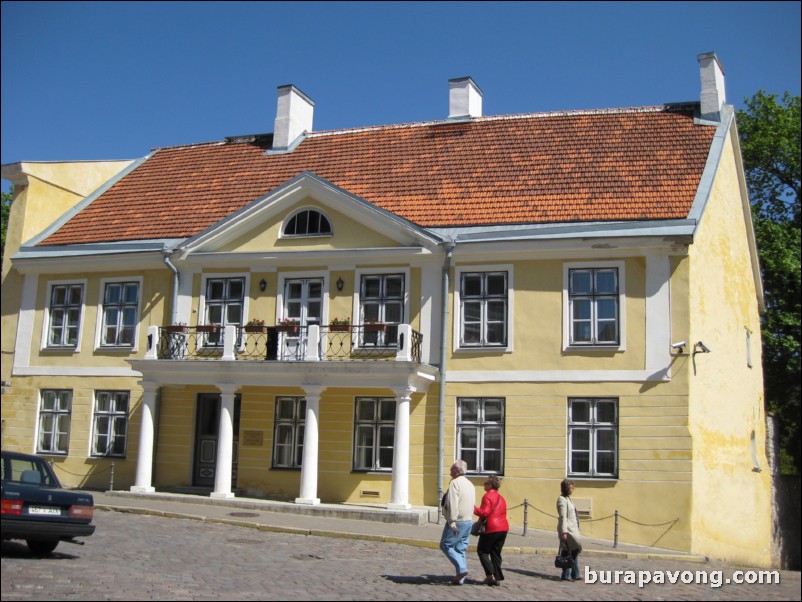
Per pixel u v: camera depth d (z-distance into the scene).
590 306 21.97
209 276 25.28
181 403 25.27
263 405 24.38
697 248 22.09
